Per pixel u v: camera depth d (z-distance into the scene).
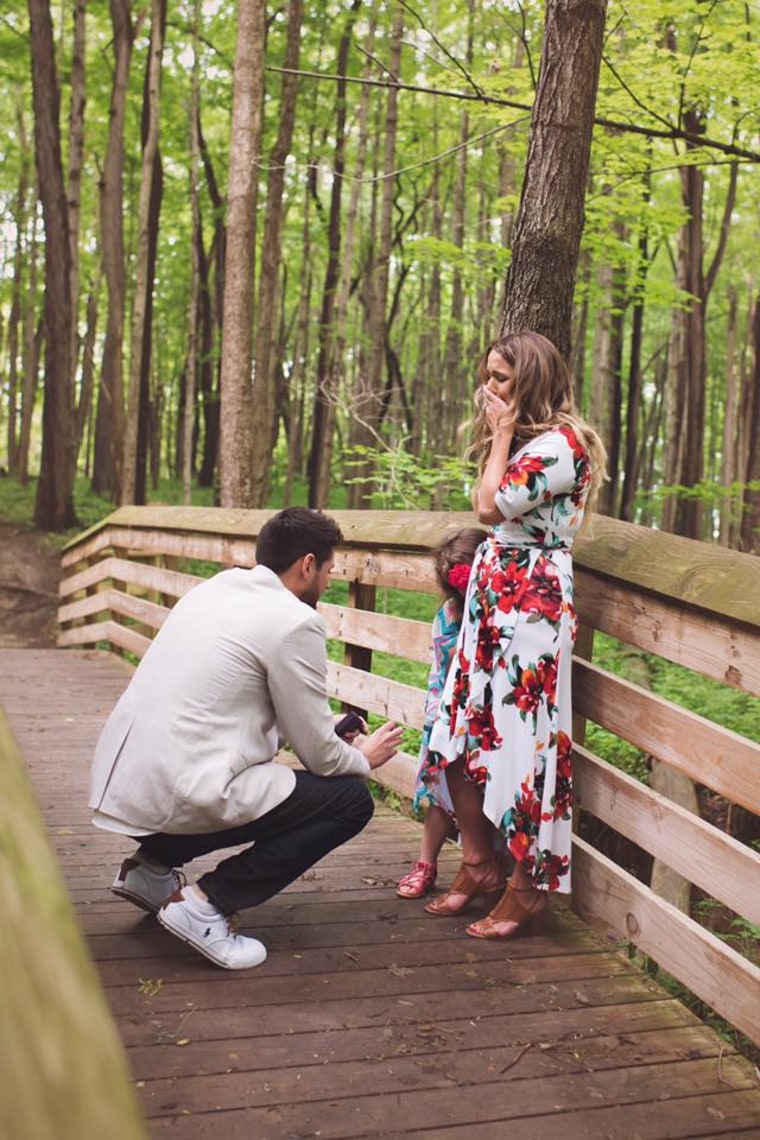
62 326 17.97
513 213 11.14
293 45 14.89
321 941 3.19
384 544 4.55
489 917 3.28
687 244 17.06
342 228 23.52
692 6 7.61
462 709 3.18
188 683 2.97
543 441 3.06
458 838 3.73
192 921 2.91
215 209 22.08
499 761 3.08
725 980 2.57
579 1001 2.84
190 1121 2.20
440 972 2.99
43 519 18.17
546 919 3.38
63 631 11.75
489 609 3.12
